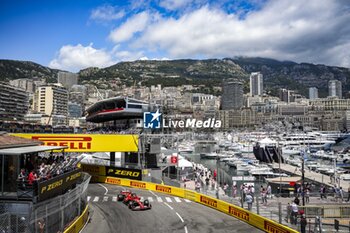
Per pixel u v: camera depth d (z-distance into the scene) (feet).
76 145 162.40
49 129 179.01
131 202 113.09
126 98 220.64
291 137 517.55
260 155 302.86
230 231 87.92
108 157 230.48
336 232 81.87
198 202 127.95
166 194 144.97
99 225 91.66
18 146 85.25
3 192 71.15
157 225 92.89
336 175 201.98
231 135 634.84
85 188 94.32
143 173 160.86
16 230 61.98
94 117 268.21
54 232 68.85
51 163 95.81
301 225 75.36
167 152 208.74
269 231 86.43
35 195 69.10
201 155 431.43
